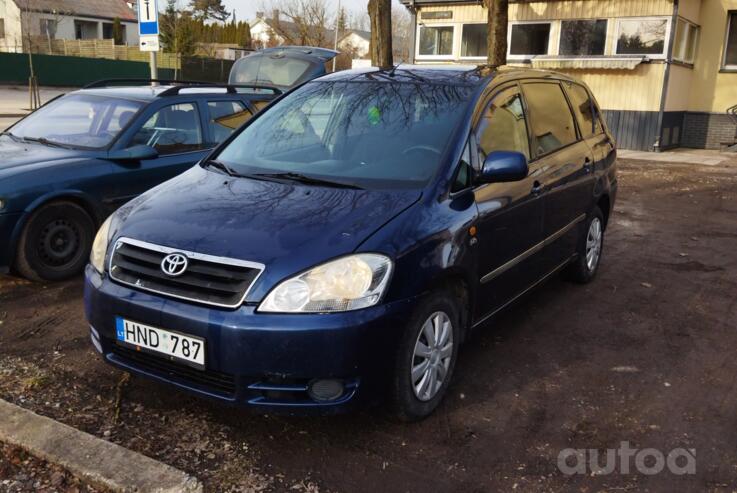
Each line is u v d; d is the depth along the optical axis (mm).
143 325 3119
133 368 3260
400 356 3166
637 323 4957
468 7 18453
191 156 6203
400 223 3246
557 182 4691
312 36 49000
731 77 16859
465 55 18781
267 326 2891
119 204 5648
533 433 3396
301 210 3350
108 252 3367
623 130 16594
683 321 5027
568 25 17078
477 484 2971
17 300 4984
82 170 5391
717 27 16828
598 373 4105
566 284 5848
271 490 2885
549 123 4934
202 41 54094
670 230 8195
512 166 3674
